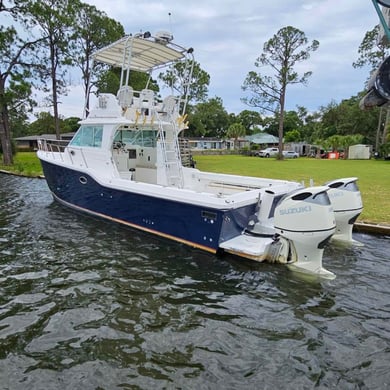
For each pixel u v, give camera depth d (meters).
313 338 3.09
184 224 5.26
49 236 6.12
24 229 6.61
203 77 29.61
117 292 3.98
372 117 38.69
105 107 6.93
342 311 3.56
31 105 19.59
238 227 5.04
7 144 19.47
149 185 5.68
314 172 15.77
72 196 7.75
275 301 3.77
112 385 2.51
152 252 5.25
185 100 7.55
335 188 5.56
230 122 65.00
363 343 3.02
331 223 4.15
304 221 4.16
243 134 52.22
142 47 7.01
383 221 6.50
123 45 6.90
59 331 3.20
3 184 13.05
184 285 4.16
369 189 10.32
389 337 3.11
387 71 2.25
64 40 19.66
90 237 6.03
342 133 42.78
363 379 2.57
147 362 2.77
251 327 3.27
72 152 7.52
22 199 9.85
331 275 4.30
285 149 46.34
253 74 28.34
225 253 5.00
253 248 4.65
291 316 3.46
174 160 7.21
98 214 7.04
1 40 17.17
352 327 3.26
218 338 3.09
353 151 31.70
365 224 6.33
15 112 20.00
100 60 8.09
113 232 6.30
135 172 7.92
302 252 4.32
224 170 16.59
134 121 6.80
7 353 2.87
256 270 4.50
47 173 8.55
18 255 5.19
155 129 7.49
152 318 3.43
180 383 2.53
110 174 6.58
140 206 5.88
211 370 2.67
